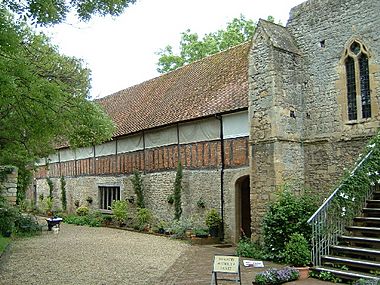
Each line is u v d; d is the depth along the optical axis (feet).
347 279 27.58
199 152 52.54
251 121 42.06
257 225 40.75
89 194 79.56
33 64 27.66
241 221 47.21
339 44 39.37
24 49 26.91
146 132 62.85
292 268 29.09
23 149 51.80
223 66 60.03
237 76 54.03
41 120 26.30
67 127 32.40
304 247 32.81
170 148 57.62
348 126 38.34
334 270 28.66
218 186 49.49
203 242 47.65
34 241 50.44
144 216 60.39
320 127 40.45
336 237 32.17
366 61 37.65
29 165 68.49
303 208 36.78
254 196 41.29
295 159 40.83
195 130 53.31
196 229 50.98
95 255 40.04
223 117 49.14
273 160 39.58
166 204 58.08
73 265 35.17
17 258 38.47
